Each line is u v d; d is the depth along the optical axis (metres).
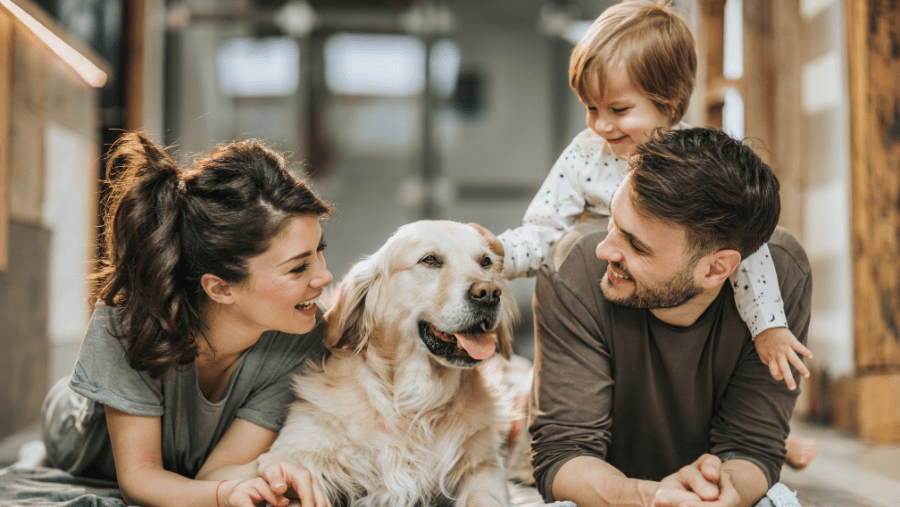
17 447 2.39
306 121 5.63
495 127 5.80
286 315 1.30
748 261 1.32
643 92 1.61
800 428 2.84
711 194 1.15
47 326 2.96
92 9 3.53
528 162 5.83
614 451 1.53
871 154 2.71
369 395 1.42
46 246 2.95
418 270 1.46
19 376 2.68
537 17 5.75
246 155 1.32
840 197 2.85
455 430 1.43
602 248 1.27
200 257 1.26
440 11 5.67
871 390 2.59
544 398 1.42
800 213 3.14
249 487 1.16
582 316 1.39
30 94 2.76
